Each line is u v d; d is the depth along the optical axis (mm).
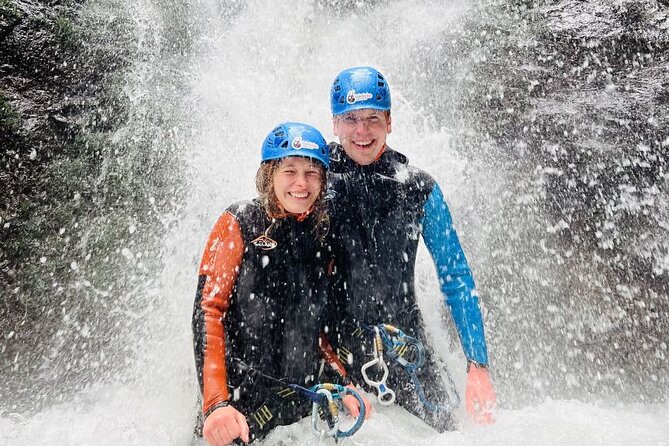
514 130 6320
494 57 7094
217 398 2455
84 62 6145
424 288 3809
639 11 7082
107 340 4590
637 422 2881
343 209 2971
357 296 2941
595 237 5488
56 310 4863
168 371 3932
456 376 3400
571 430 2699
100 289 4977
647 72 6668
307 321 2693
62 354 4500
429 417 2852
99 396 3742
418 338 3059
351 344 2947
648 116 6141
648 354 4695
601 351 4719
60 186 5488
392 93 6527
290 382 2652
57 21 6156
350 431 2492
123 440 2848
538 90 6730
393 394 2809
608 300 5094
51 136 5668
